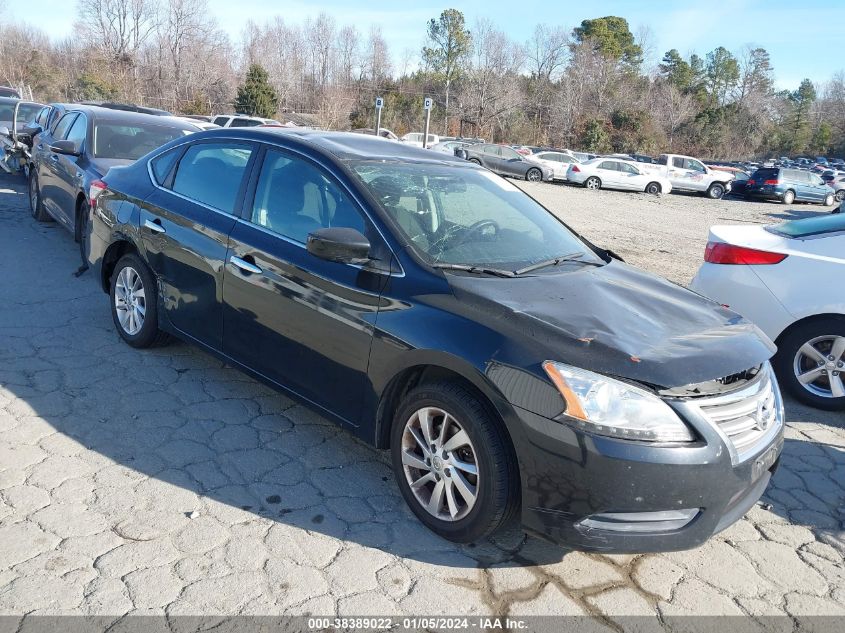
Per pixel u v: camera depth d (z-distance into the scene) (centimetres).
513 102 6638
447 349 309
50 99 5972
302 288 371
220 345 430
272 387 401
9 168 1180
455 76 7244
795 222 574
